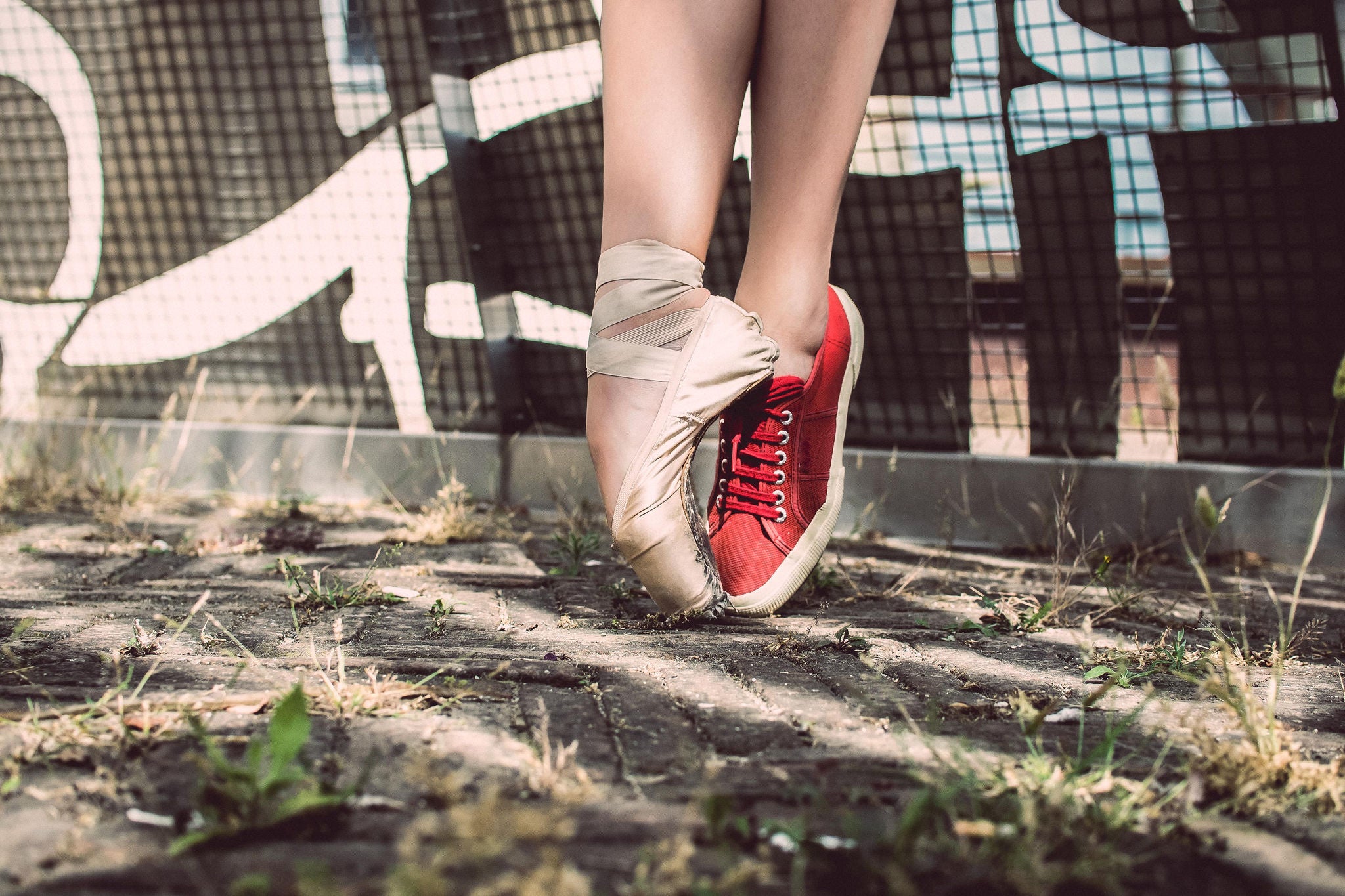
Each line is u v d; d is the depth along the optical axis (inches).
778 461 79.0
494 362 130.1
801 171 73.4
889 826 38.6
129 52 136.2
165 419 137.7
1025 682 60.6
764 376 75.3
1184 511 110.7
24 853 35.5
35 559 95.9
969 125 113.8
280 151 136.2
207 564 95.3
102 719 48.2
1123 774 45.8
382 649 64.0
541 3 122.6
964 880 34.4
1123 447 120.3
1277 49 103.4
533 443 129.7
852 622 77.3
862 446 126.0
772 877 35.0
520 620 75.1
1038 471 114.9
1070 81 110.0
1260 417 112.4
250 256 140.2
